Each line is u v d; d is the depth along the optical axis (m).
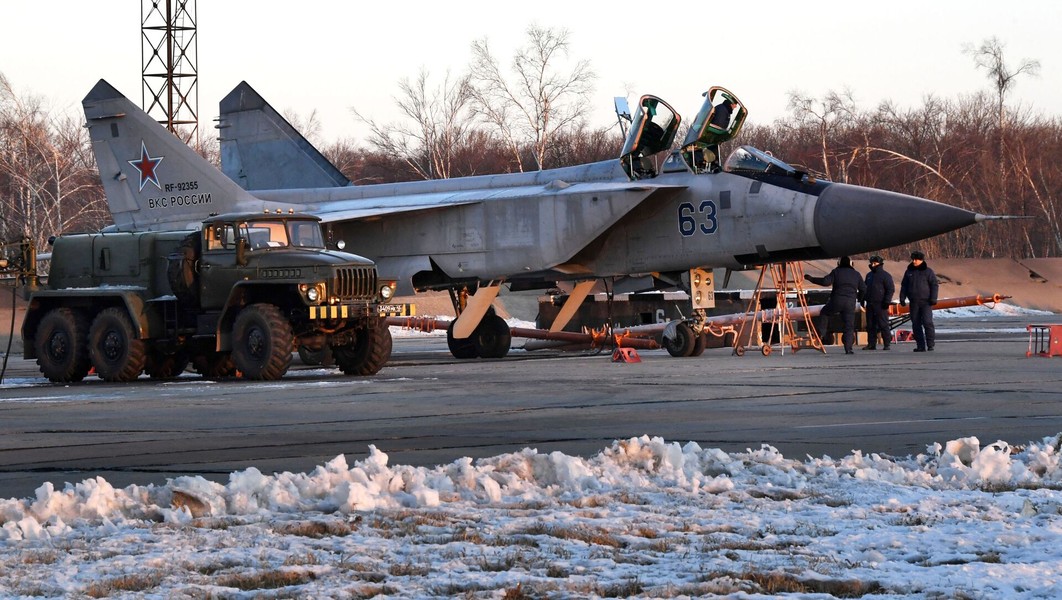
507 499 11.76
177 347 34.91
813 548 9.25
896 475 12.88
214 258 33.75
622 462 13.52
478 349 43.97
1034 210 114.69
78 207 106.06
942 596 7.74
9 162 102.44
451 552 9.14
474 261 42.16
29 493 12.91
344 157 146.12
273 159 51.16
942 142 121.31
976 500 11.37
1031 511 10.58
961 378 28.30
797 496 11.81
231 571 8.62
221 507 11.16
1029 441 16.16
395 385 29.05
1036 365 33.03
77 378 35.66
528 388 27.39
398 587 8.04
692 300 40.97
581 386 27.69
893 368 32.19
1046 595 7.72
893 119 123.19
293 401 25.02
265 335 32.19
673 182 40.28
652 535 9.91
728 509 11.12
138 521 10.67
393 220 43.62
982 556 8.88
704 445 16.30
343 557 9.09
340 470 12.51
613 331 45.88
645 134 41.03
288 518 10.78
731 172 39.56
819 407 21.70
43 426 20.69
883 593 7.88
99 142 46.38
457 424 19.75
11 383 35.31
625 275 41.81
